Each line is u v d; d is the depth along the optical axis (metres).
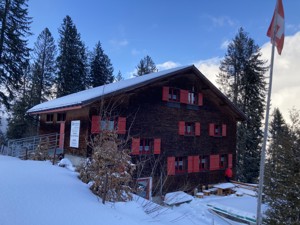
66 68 32.50
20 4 24.89
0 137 26.48
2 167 7.21
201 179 19.08
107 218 4.40
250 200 14.62
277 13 8.11
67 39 33.19
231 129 22.03
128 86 14.27
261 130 29.88
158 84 16.95
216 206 13.43
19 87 26.33
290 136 11.55
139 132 15.57
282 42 8.09
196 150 18.94
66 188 5.66
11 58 24.67
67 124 15.65
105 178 5.88
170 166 15.92
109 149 6.55
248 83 29.75
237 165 29.20
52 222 3.74
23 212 3.87
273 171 11.32
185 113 18.48
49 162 10.32
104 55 41.44
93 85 39.84
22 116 29.78
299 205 9.98
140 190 8.64
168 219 6.14
